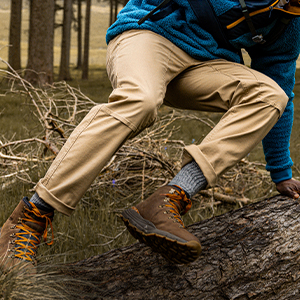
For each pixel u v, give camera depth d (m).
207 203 3.52
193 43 1.78
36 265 1.62
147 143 3.93
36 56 16.83
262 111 1.66
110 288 1.67
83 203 3.32
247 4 1.73
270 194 3.94
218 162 1.61
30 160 3.71
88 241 2.53
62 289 1.59
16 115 7.91
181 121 8.23
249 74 1.75
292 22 1.94
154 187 3.68
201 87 1.81
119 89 1.62
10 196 3.30
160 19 1.75
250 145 1.66
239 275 1.77
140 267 1.79
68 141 1.56
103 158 1.53
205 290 1.69
